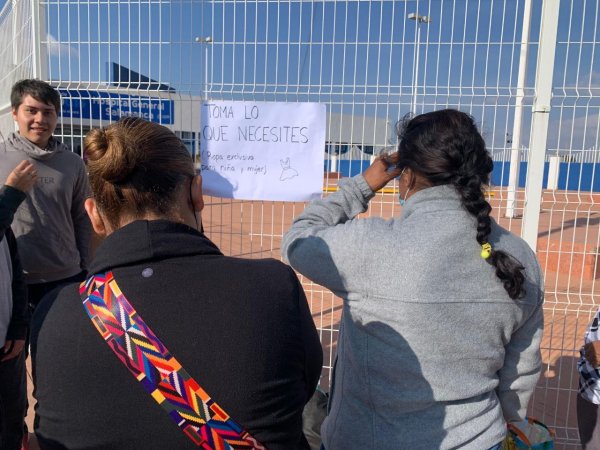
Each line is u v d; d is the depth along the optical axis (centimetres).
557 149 299
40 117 306
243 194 298
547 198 374
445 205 128
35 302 319
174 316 91
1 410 238
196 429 87
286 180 293
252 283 97
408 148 133
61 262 320
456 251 124
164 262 96
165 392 87
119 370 88
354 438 137
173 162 102
